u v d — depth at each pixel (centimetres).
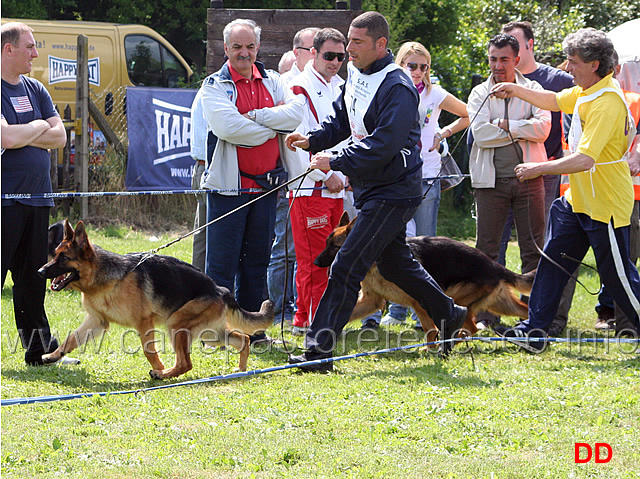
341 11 1121
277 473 425
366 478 418
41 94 658
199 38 2559
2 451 448
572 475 423
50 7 2459
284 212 900
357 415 527
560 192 888
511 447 468
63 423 504
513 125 805
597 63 682
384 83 613
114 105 1745
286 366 648
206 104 703
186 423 506
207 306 652
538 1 2095
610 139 690
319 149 670
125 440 474
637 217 840
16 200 630
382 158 606
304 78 788
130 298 630
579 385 601
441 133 909
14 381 611
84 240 620
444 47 2219
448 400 557
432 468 432
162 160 1631
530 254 845
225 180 717
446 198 1891
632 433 493
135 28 1864
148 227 1580
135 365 683
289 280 914
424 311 735
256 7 2469
